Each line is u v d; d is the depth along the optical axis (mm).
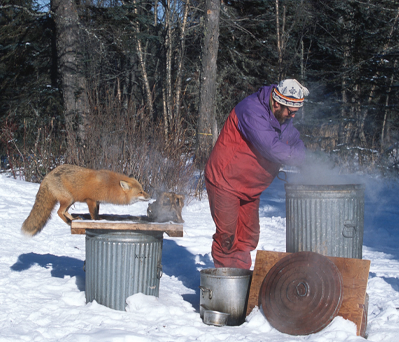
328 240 3586
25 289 4004
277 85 3545
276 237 7148
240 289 3461
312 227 3627
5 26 15875
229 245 3914
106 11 16953
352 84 18953
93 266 3645
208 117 13148
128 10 17984
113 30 17609
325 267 3195
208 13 13008
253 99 3609
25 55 16484
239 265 4055
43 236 6641
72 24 13555
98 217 4535
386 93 18547
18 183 10320
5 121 13430
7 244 5938
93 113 10969
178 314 3527
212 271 3717
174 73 23094
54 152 11703
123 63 26234
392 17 19766
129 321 3254
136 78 26297
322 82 19766
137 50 20953
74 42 13617
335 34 20969
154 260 3734
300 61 21156
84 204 9555
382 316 3502
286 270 3324
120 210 8984
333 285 3113
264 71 22000
